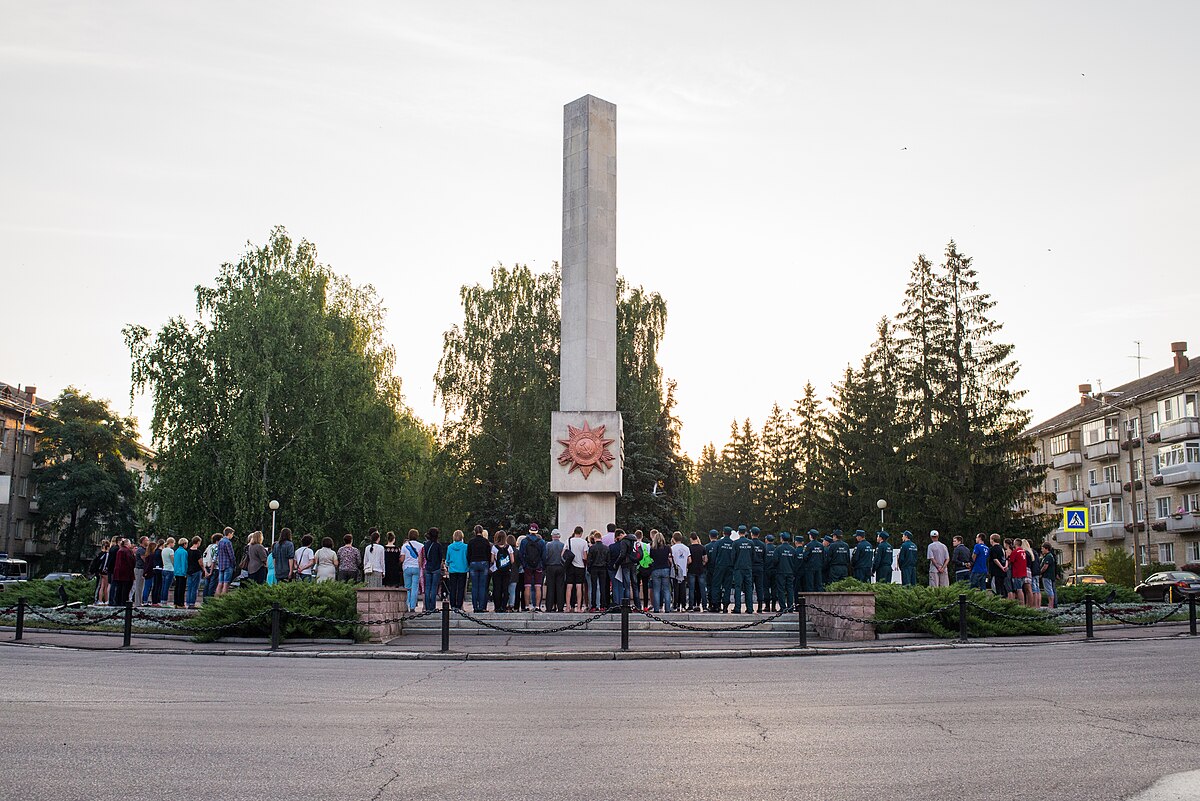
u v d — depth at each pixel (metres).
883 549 29.42
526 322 56.44
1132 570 60.75
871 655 19.56
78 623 25.34
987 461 54.81
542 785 7.90
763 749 9.35
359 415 53.25
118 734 10.00
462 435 56.88
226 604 22.05
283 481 49.69
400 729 10.48
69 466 75.06
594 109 34.50
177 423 48.94
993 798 7.44
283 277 52.31
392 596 23.58
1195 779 7.99
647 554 27.59
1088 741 9.68
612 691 13.79
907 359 59.75
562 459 32.38
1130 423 73.44
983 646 21.41
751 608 27.22
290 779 8.07
